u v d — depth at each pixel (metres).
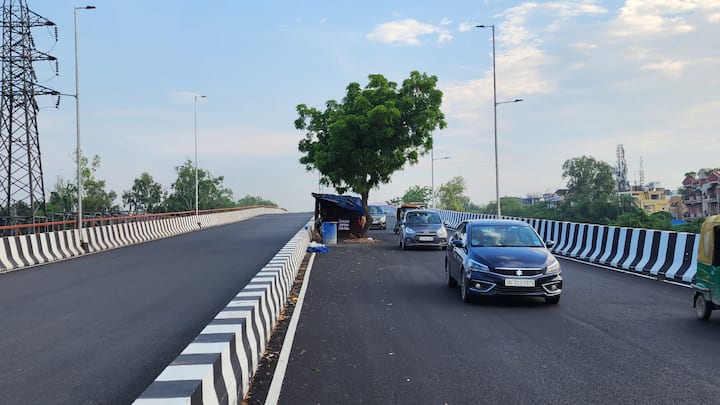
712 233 8.70
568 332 8.23
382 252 22.16
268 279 9.02
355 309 10.19
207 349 4.83
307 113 30.47
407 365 6.57
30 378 6.17
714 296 8.53
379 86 28.33
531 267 10.38
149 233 29.62
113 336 8.08
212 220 45.19
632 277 14.26
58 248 19.73
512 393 5.56
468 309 10.16
